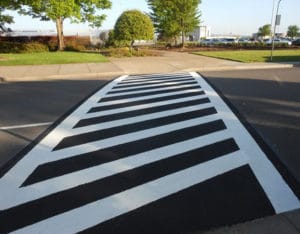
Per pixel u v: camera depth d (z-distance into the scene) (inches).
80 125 264.2
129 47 1092.5
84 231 124.3
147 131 243.6
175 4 1619.1
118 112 304.3
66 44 1396.4
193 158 189.8
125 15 991.0
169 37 1782.7
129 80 513.3
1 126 266.1
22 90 431.8
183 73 593.9
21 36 1557.6
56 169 179.3
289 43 1737.2
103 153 201.0
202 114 290.5
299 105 317.7
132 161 187.5
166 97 370.0
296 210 134.5
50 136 237.3
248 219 129.0
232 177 164.6
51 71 595.8
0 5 1055.6
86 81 508.1
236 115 284.5
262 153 195.5
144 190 153.6
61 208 140.1
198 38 2812.5
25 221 131.3
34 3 985.5
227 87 427.8
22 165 185.6
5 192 154.9
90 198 147.6
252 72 589.9
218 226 125.0
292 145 209.0
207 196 146.9
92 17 1211.9
